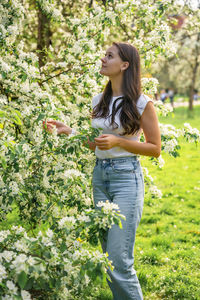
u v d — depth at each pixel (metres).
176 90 27.86
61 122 2.57
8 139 2.16
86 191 2.61
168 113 3.45
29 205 2.63
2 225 3.95
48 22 4.33
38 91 2.67
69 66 3.60
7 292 1.72
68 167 2.47
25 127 2.67
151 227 4.61
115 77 2.25
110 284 2.24
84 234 2.20
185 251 3.77
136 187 2.18
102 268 1.83
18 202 2.68
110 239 2.14
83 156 2.69
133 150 2.15
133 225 2.18
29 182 2.54
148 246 3.93
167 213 5.21
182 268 3.37
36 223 2.79
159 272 3.27
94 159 2.68
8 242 2.02
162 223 4.77
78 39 3.40
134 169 2.18
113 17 3.29
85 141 2.32
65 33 4.90
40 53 4.19
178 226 4.64
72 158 2.51
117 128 2.18
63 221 1.99
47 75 3.30
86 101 3.05
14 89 2.69
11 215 4.31
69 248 2.08
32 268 1.69
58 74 3.21
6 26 2.97
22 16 3.02
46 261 1.85
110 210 1.97
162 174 7.76
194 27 5.11
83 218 1.98
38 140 2.49
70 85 3.20
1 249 1.96
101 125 2.27
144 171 3.36
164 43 3.18
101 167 2.23
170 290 2.94
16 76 2.70
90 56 3.11
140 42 3.27
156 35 3.16
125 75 2.22
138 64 2.26
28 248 1.87
